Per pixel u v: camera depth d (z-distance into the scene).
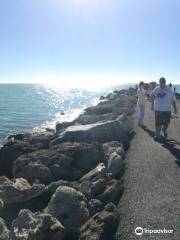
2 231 7.18
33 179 11.58
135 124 21.03
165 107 15.11
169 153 13.03
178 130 17.94
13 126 44.91
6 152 15.84
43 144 16.84
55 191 9.01
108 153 13.19
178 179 10.19
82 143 14.00
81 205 8.45
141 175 10.70
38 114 62.38
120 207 8.62
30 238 6.96
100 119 23.48
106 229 7.55
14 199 9.38
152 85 39.22
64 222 7.99
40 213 7.89
